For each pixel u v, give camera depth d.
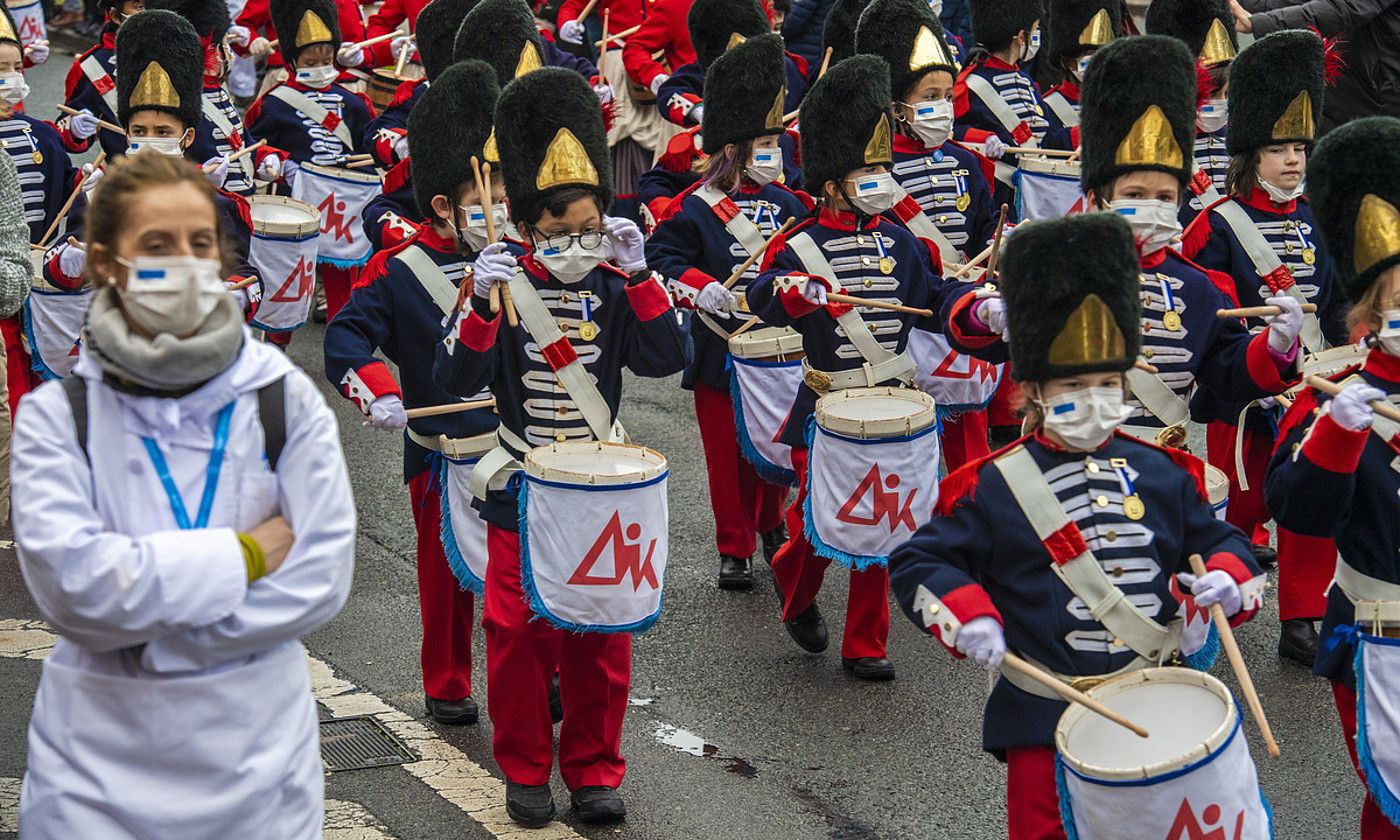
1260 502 17.89
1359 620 11.30
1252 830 9.66
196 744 8.72
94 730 8.73
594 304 13.84
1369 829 11.70
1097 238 10.52
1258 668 16.89
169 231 8.56
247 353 8.96
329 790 14.10
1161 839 9.48
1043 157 24.22
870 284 16.69
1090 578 10.48
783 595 17.22
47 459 8.55
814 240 16.78
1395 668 11.08
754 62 18.69
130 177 8.56
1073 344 10.49
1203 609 11.55
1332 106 25.70
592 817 13.67
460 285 14.57
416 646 17.28
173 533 8.55
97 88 25.72
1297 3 26.56
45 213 21.17
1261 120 17.12
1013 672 10.71
